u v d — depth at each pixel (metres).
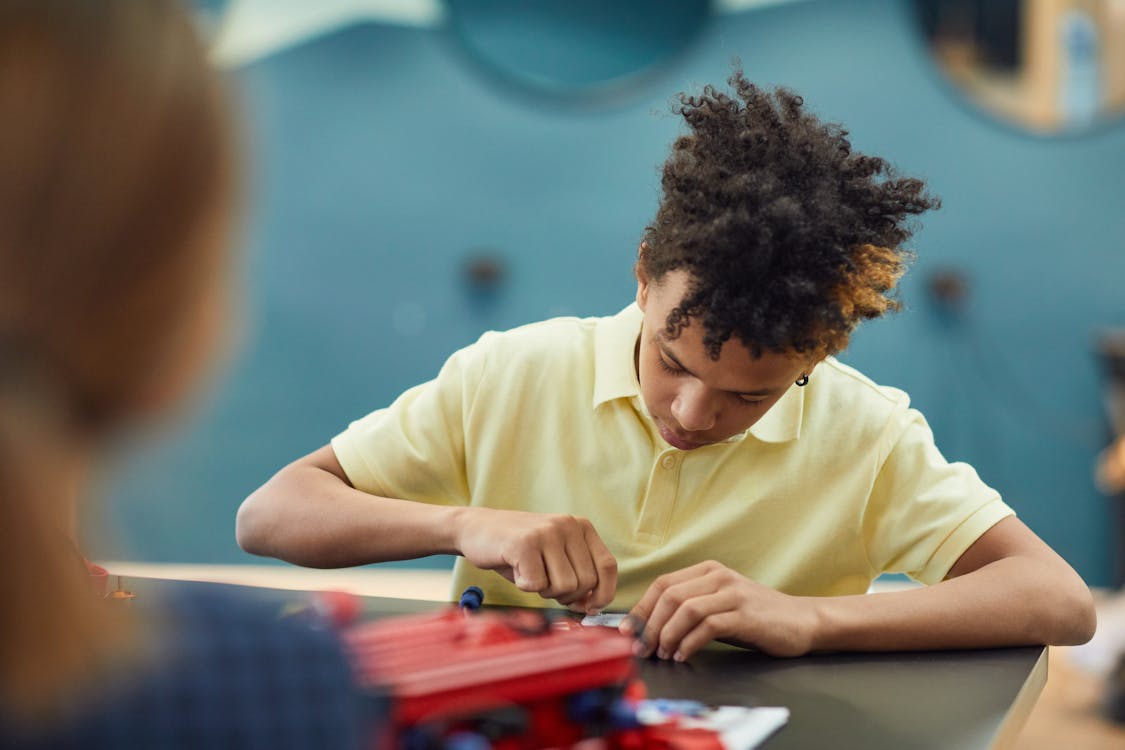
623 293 3.41
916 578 1.18
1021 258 3.27
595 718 0.60
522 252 3.45
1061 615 0.97
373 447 1.23
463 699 0.55
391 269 3.49
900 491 1.18
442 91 3.46
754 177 0.95
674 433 1.05
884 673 0.86
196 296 0.33
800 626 0.90
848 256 0.94
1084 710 2.41
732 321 0.91
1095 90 3.21
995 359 3.29
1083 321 3.25
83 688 0.31
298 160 3.50
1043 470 3.28
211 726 0.34
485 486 1.24
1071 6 3.21
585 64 3.41
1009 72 3.25
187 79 0.32
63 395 0.31
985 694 0.80
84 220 0.30
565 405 1.23
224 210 0.33
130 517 3.49
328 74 3.48
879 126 3.31
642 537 1.20
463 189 3.46
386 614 1.01
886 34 3.29
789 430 1.18
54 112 0.30
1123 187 3.21
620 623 0.96
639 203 3.40
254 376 3.51
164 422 0.34
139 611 0.35
